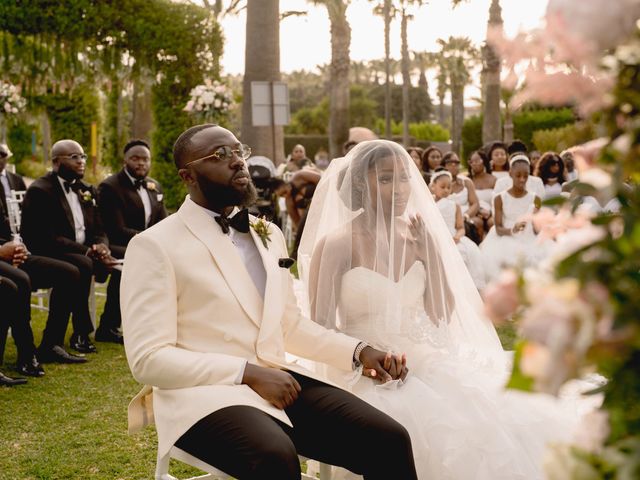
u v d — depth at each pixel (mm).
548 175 8109
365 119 49406
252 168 8664
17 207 7172
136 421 2713
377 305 3174
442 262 3328
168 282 2586
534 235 7512
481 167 9359
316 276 3311
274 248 2928
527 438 2887
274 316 2732
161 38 14219
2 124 15836
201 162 2721
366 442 2521
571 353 871
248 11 12375
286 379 2520
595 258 938
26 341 5355
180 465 3805
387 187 3219
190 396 2457
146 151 6648
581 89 956
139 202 6645
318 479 3238
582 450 1002
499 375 3176
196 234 2699
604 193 989
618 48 953
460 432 2814
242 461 2322
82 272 6012
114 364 5691
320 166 21500
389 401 2887
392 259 3189
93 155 22859
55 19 14188
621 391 940
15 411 4559
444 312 3279
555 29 917
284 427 2660
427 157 9797
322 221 3400
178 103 14500
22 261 5301
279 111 10414
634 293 908
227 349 2633
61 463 3758
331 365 2961
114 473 3646
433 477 2818
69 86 16016
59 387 5070
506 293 957
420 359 3164
